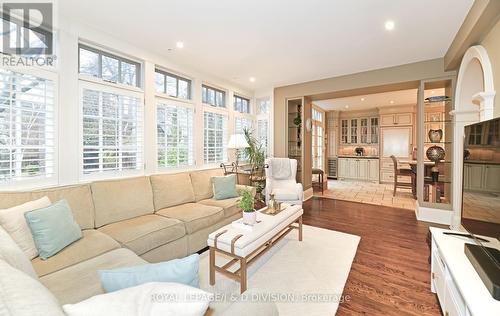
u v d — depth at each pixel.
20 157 2.07
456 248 1.67
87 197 2.28
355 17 2.44
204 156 4.20
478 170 1.65
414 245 2.85
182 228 2.44
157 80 3.53
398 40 2.97
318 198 5.49
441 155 3.80
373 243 2.91
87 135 2.58
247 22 2.54
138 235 2.08
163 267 0.93
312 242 2.94
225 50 3.26
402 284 2.06
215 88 4.64
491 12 1.98
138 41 2.98
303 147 5.18
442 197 3.83
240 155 5.05
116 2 2.17
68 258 1.63
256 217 2.51
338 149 8.73
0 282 0.61
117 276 0.88
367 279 2.14
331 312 1.72
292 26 2.62
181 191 3.15
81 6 2.22
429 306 1.78
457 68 3.37
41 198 1.90
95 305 0.67
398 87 4.22
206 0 2.15
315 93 4.84
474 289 1.22
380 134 7.75
